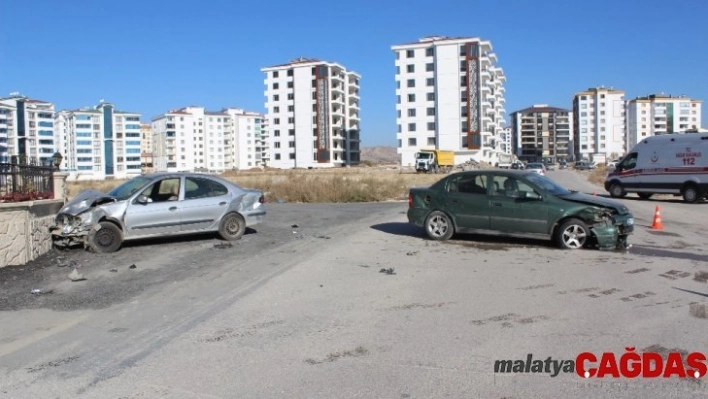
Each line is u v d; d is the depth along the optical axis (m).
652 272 8.79
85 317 6.77
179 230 12.09
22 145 105.69
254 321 6.42
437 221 12.22
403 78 108.94
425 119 107.94
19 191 11.11
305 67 118.94
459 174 12.20
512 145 191.12
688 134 24.28
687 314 6.44
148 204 11.75
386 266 9.46
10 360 5.34
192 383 4.68
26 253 10.36
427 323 6.21
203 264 10.01
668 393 4.39
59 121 137.62
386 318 6.43
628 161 26.23
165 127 159.50
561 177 58.09
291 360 5.17
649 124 155.88
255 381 4.70
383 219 16.91
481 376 4.73
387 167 106.44
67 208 11.51
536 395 4.36
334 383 4.62
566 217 10.92
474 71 104.12
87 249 11.49
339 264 9.67
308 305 7.05
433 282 8.20
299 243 12.20
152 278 8.92
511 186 11.54
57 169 13.12
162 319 6.60
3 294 7.98
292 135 121.31
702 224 15.69
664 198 26.91
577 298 7.20
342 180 28.95
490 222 11.60
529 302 7.02
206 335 5.95
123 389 4.59
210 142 165.12
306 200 26.53
